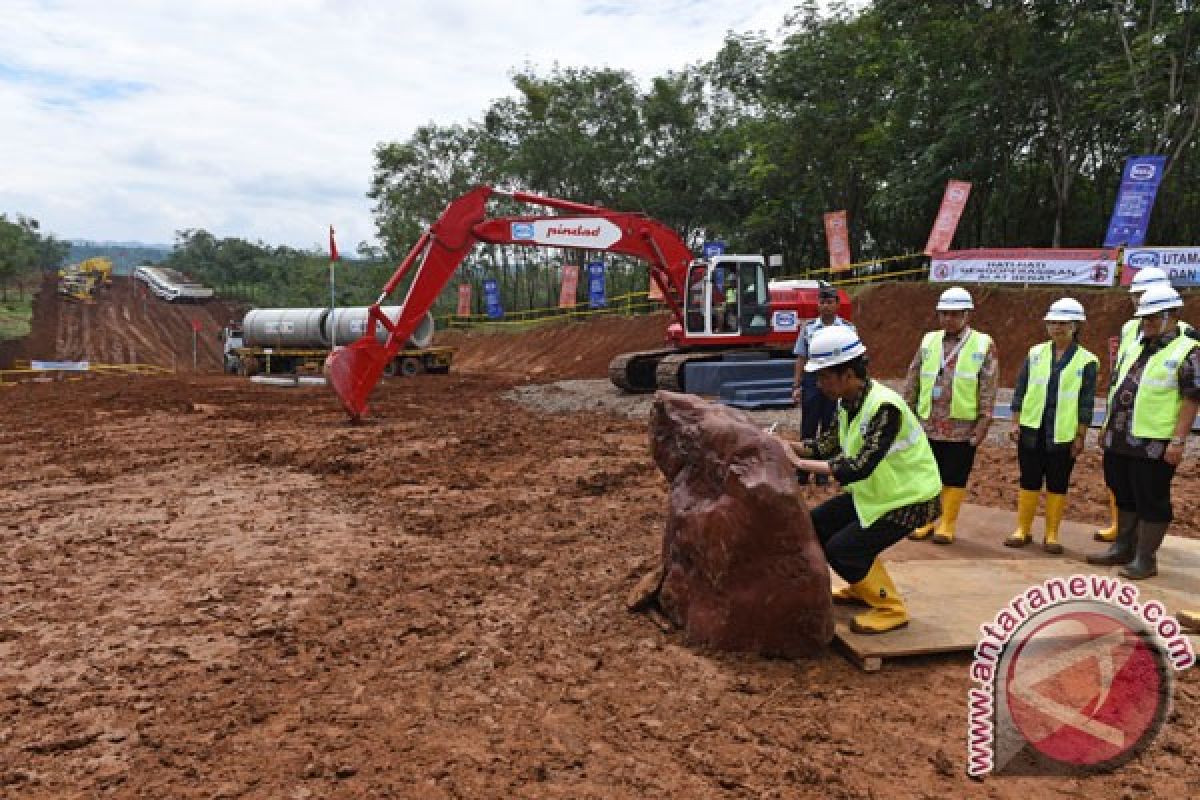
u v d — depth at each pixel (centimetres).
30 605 561
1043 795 320
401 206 5256
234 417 1677
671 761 346
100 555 682
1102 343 1709
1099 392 1559
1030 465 607
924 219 2772
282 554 677
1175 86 1944
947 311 621
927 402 627
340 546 701
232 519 805
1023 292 1980
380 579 606
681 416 491
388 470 1047
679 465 493
